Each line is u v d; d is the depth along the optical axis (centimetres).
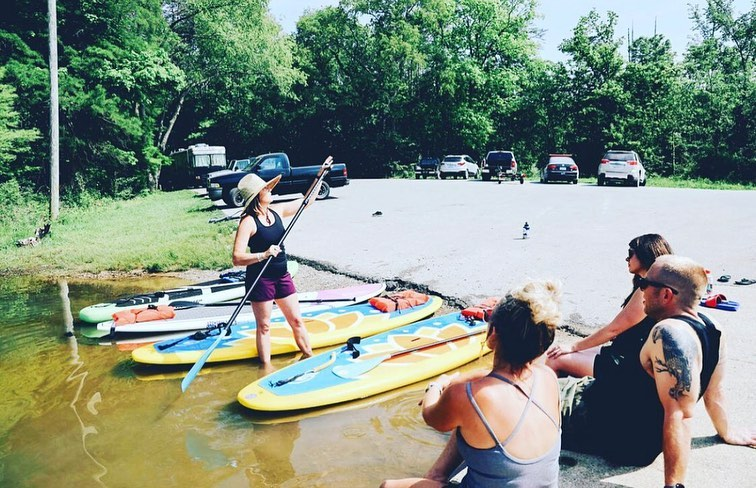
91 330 652
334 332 584
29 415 436
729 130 3375
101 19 2208
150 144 2567
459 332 560
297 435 393
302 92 4062
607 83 3600
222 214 1592
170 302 696
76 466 359
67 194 2055
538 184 2514
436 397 253
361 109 4062
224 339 570
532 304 204
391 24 3909
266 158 1781
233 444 382
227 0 3050
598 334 332
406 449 370
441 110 3997
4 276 977
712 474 305
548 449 211
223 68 3181
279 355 554
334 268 887
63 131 2072
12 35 1961
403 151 4059
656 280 279
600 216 1272
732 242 911
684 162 3594
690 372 259
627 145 3559
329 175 1883
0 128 1722
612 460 325
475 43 4034
